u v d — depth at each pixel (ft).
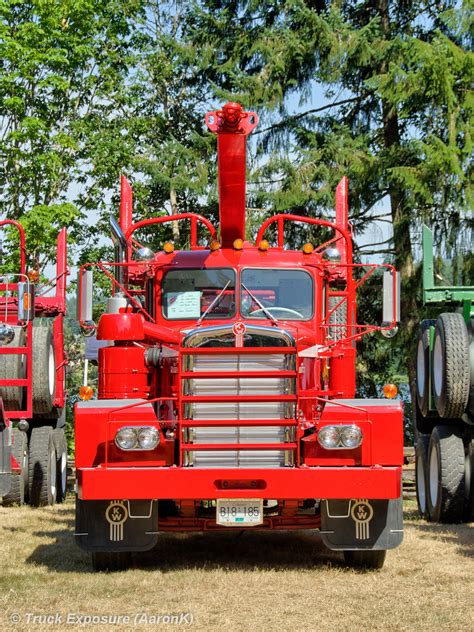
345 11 92.22
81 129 88.69
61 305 44.55
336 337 31.81
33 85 86.58
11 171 87.30
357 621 19.93
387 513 25.02
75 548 29.22
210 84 89.66
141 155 92.79
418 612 20.66
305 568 25.89
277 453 24.40
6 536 31.89
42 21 84.99
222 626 19.58
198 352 24.35
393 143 82.64
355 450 24.49
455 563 26.61
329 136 84.43
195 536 32.12
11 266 79.41
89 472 23.91
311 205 86.84
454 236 81.56
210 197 90.68
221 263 29.53
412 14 90.33
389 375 93.76
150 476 23.89
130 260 30.71
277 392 24.41
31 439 42.70
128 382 26.71
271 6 90.89
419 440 39.29
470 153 75.00
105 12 95.35
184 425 24.29
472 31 78.59
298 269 29.58
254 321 29.22
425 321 39.40
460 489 35.60
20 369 39.24
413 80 75.36
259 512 23.98
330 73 85.71
